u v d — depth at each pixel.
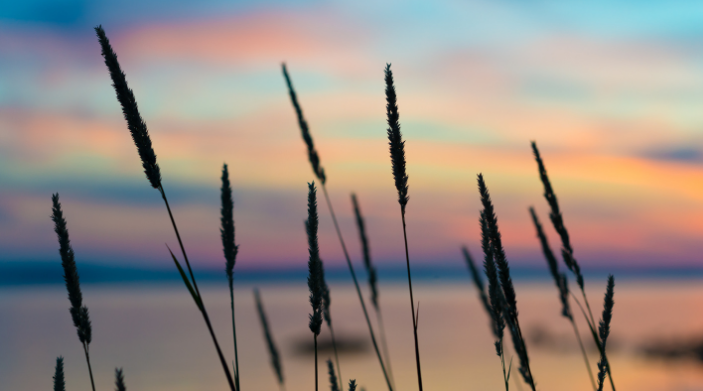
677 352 21.50
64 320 38.59
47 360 20.92
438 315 48.66
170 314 48.50
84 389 13.69
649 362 21.08
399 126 1.56
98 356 22.62
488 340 30.02
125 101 1.43
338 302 62.53
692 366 19.55
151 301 73.50
